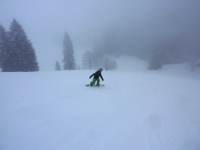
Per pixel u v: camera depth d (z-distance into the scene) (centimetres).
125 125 306
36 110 363
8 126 269
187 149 228
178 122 335
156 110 418
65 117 329
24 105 397
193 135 274
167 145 237
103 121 319
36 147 211
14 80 887
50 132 258
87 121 314
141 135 266
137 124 314
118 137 255
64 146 219
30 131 256
